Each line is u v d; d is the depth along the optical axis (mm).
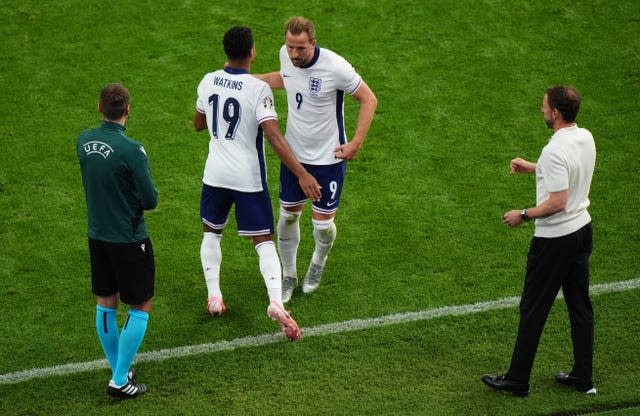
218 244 24500
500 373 22156
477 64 36000
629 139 32125
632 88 34594
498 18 38344
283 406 21094
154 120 33375
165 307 25141
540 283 20391
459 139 32438
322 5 39156
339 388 21703
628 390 21266
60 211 29172
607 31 37562
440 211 29109
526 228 28250
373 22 38219
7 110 33688
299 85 23188
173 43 37156
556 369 22250
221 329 24203
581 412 20641
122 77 35375
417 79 35281
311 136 23703
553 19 38281
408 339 23516
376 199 29750
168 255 27359
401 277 26219
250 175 22953
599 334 23438
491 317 24297
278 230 25062
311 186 22812
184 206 29531
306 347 23281
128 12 38844
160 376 22312
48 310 24953
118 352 21109
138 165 19984
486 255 27062
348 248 27594
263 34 37531
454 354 22922
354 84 23094
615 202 29203
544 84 34906
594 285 25453
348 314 24688
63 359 23109
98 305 21438
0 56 36250
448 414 20625
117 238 20453
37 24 38031
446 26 37969
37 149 31906
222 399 21391
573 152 19484
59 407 21281
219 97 22500
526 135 32531
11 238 27891
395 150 31984
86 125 33094
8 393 21766
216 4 39312
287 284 25688
